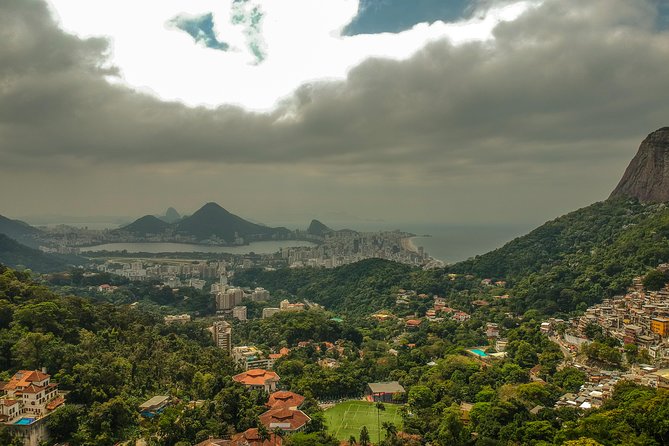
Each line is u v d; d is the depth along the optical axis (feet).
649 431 586.86
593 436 599.16
